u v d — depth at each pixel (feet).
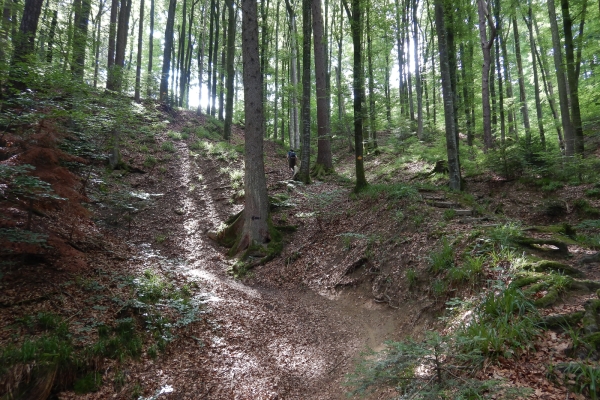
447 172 47.50
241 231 37.58
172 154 59.41
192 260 35.17
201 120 84.69
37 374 14.10
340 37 83.97
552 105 62.49
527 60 85.25
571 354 11.98
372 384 12.17
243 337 21.81
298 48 87.35
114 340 17.79
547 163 40.16
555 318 13.51
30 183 17.43
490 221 27.84
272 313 25.50
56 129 21.63
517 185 40.42
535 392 10.81
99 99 35.81
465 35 49.16
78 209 21.24
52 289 20.15
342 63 111.04
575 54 51.78
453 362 13.05
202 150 63.31
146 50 121.60
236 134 88.74
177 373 17.74
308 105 52.42
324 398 16.48
